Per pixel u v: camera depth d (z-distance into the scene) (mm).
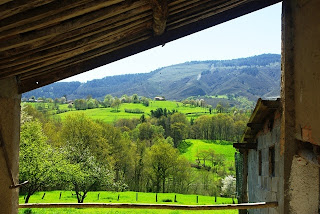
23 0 2320
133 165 53375
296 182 4969
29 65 3785
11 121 4211
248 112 90375
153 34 4398
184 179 52750
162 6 3395
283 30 5105
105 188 41500
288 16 5023
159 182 52938
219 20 4617
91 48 3961
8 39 2885
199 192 53062
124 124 90688
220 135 78875
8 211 4176
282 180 5152
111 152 51500
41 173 30516
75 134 43375
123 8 3125
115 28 3725
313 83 4215
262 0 4668
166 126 82750
